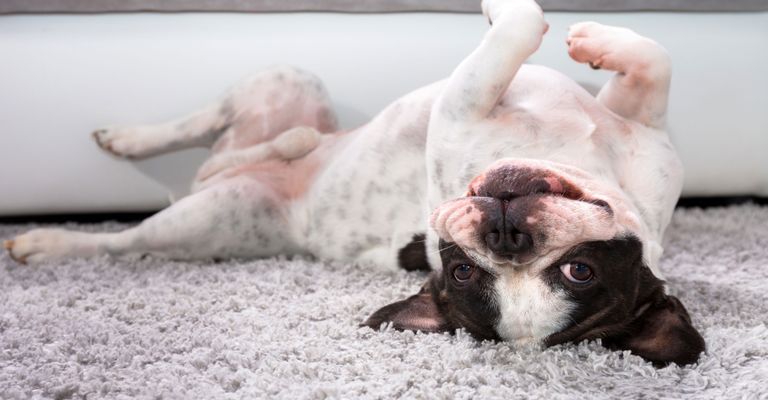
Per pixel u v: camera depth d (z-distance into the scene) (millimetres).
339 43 1091
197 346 810
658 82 861
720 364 746
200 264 1037
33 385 737
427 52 1094
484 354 757
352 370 750
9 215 1149
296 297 913
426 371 740
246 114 1077
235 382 737
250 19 1102
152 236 1024
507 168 714
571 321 732
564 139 816
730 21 1138
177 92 1088
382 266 982
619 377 731
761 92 1141
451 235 712
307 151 1058
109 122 1094
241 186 1031
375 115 1106
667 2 1115
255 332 829
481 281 739
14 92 1076
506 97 870
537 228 679
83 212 1156
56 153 1104
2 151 1096
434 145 864
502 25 828
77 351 792
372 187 974
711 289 917
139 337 818
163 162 1132
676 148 1151
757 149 1161
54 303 902
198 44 1083
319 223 1018
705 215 1187
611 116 873
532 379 731
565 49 1097
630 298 730
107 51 1077
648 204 828
